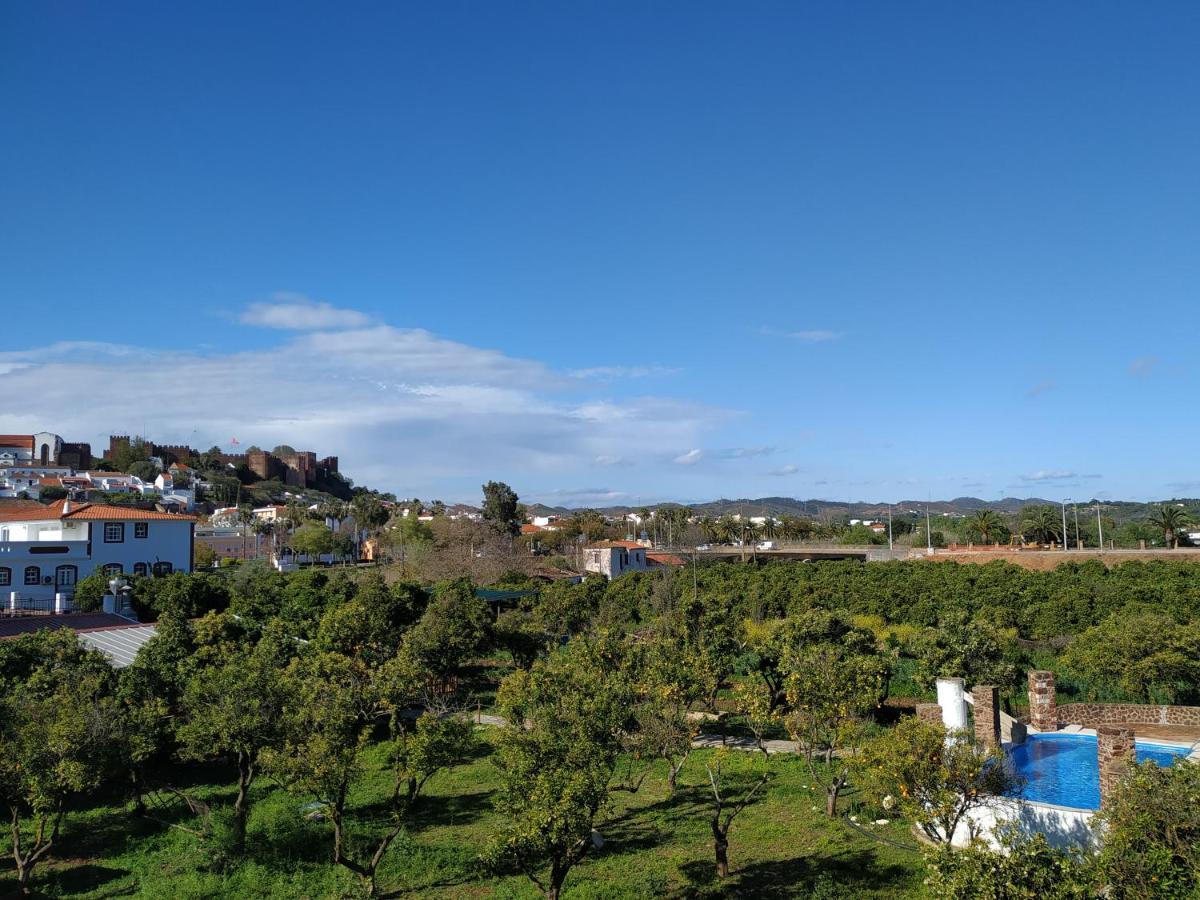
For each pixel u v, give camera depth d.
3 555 61.88
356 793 30.98
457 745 22.89
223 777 33.12
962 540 153.38
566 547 147.88
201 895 21.62
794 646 38.88
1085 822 20.78
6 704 24.92
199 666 35.03
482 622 49.31
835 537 174.75
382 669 27.81
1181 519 122.56
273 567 108.69
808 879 21.94
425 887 22.27
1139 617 38.78
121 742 24.39
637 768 33.31
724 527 167.00
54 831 23.17
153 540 69.75
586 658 33.88
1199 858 13.67
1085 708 33.50
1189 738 30.69
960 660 38.16
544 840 17.84
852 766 23.17
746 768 33.03
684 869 22.97
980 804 20.61
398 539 130.00
